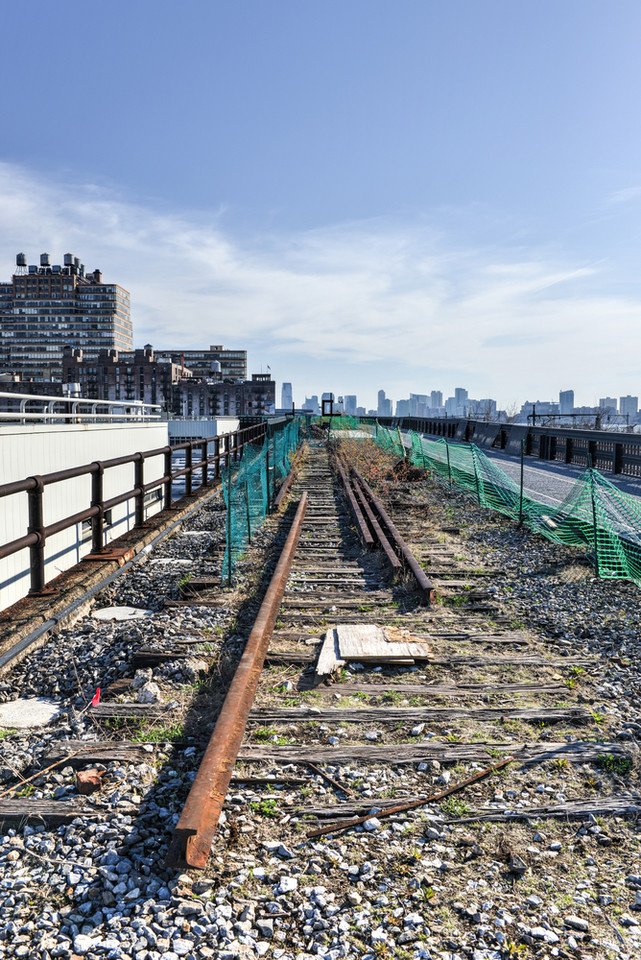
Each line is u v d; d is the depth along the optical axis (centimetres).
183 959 255
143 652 582
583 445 2106
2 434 702
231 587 831
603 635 654
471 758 412
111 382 19200
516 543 1112
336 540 1138
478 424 3209
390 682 542
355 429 5075
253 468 1329
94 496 862
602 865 317
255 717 462
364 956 259
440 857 323
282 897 290
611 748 423
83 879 301
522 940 269
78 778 379
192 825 301
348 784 384
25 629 601
